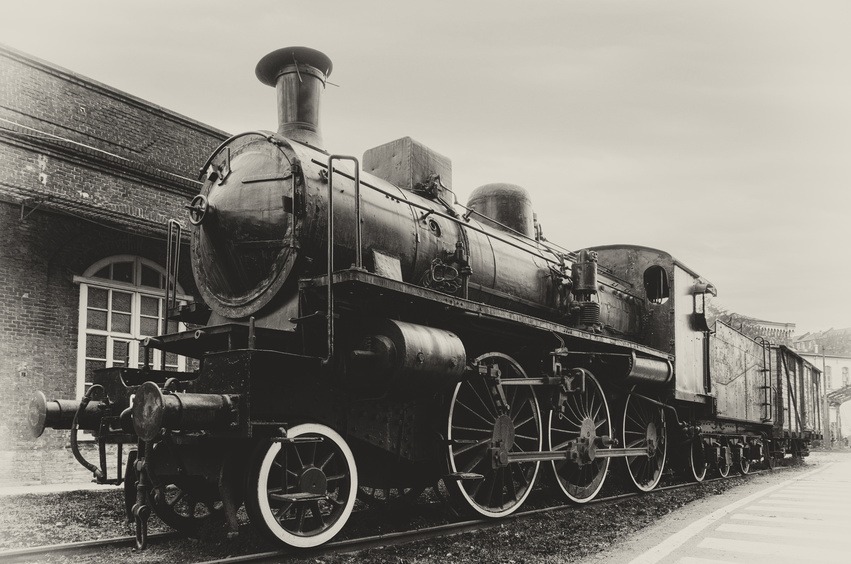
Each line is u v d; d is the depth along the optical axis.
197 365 12.65
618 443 9.66
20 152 10.39
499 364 7.50
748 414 15.49
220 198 6.12
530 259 8.80
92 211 11.12
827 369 61.56
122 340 11.60
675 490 10.62
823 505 8.75
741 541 6.07
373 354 5.45
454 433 7.02
